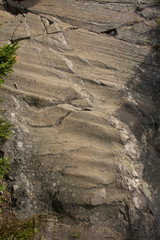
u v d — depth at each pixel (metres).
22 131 3.38
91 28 6.10
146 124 3.98
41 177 2.97
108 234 2.61
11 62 2.57
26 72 4.44
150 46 5.79
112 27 6.24
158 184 3.21
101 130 3.54
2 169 2.48
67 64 4.81
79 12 6.57
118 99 4.27
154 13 6.97
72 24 6.13
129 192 2.92
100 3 7.09
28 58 4.78
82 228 2.62
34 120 3.60
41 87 4.14
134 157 3.32
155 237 2.69
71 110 3.82
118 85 4.54
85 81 4.52
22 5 6.40
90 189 2.89
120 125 3.69
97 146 3.35
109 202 2.81
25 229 2.55
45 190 2.88
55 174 3.00
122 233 2.64
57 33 5.62
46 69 4.61
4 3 6.38
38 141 3.32
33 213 2.71
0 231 2.51
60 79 4.46
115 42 5.70
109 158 3.21
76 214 2.71
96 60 5.07
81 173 3.01
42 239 2.49
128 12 6.92
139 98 4.41
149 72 5.02
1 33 5.32
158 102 4.49
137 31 6.23
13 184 2.87
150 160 3.42
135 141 3.58
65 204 2.77
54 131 3.50
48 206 2.78
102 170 3.08
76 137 3.45
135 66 5.11
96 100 4.16
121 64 5.10
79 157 3.18
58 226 2.62
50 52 5.05
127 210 2.78
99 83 4.50
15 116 3.55
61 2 6.77
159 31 6.26
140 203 2.87
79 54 5.16
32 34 5.43
